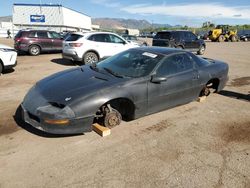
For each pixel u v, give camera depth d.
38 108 3.90
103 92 4.07
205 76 5.79
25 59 13.81
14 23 48.38
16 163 3.46
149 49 5.46
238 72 10.64
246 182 3.23
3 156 3.62
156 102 4.84
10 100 6.05
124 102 4.60
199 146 4.08
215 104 6.11
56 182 3.11
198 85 5.65
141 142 4.12
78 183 3.10
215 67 6.17
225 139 4.36
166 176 3.29
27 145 3.91
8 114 5.09
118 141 4.12
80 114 3.86
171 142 4.16
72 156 3.66
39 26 49.53
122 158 3.65
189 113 5.44
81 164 3.48
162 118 5.09
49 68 10.85
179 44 16.23
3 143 3.95
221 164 3.60
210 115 5.39
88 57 11.42
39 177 3.19
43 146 3.89
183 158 3.71
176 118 5.13
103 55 11.71
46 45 16.17
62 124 3.79
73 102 3.84
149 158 3.68
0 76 8.87
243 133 4.61
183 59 5.41
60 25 50.47
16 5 47.69
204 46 18.05
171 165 3.53
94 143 4.02
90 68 5.11
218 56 16.53
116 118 4.38
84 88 4.11
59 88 4.19
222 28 42.59
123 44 12.27
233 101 6.41
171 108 5.57
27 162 3.49
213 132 4.60
